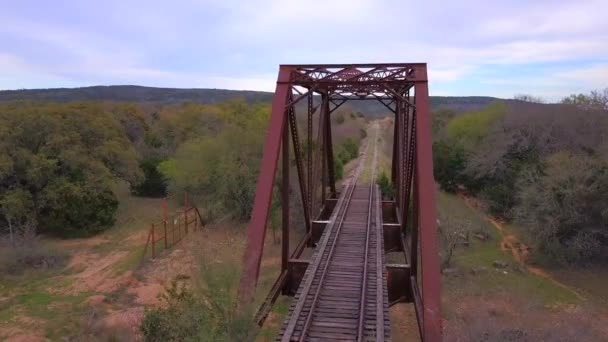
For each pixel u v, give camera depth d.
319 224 23.12
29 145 36.47
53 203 35.19
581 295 25.22
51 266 29.38
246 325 11.70
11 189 34.66
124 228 38.06
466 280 26.95
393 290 16.88
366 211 27.03
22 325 20.73
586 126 40.09
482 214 38.75
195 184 38.34
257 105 67.75
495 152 42.19
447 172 47.50
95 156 39.34
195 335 11.62
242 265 13.71
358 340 11.61
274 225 32.47
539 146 40.91
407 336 20.91
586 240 28.30
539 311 22.81
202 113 62.53
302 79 16.28
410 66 15.80
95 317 21.56
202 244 29.72
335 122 89.69
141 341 14.70
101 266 29.50
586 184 28.75
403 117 21.80
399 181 26.06
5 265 28.27
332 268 16.75
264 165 14.87
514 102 55.81
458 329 20.20
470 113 59.09
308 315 12.88
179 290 23.23
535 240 30.84
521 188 34.41
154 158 51.69
